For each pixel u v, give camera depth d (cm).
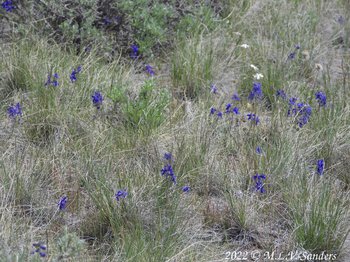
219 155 611
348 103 704
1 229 481
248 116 660
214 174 580
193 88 733
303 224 516
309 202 528
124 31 790
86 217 522
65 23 754
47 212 525
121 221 511
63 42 766
